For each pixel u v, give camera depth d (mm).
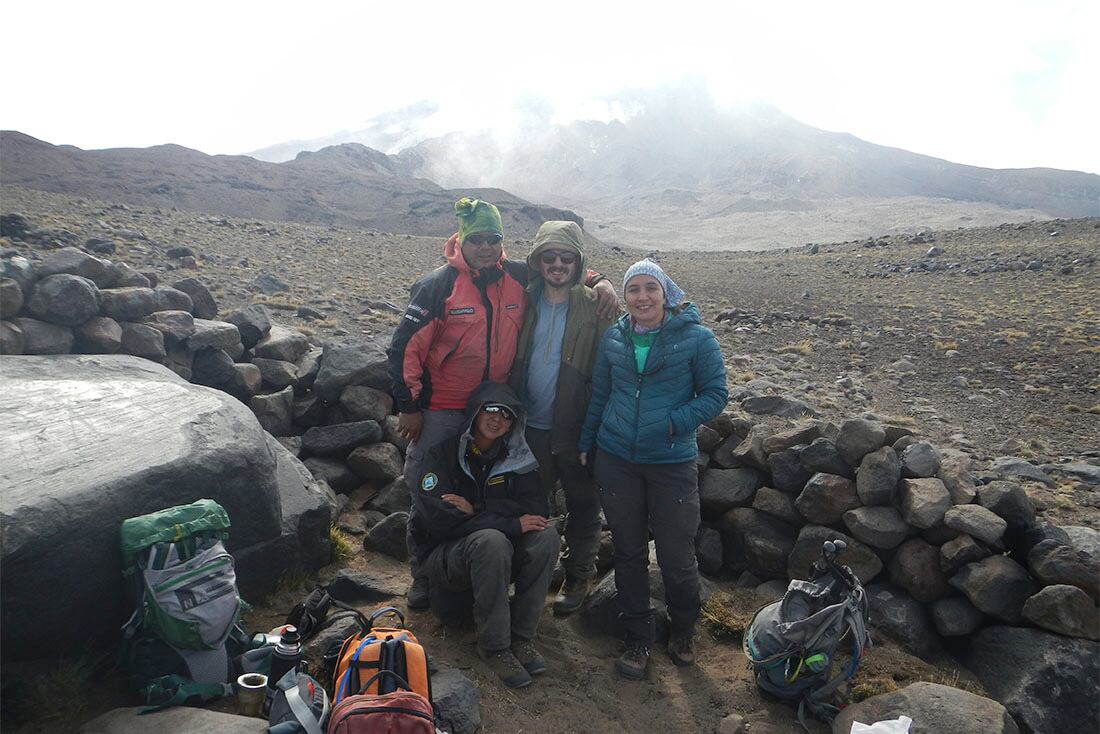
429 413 5039
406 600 5371
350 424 7238
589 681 4719
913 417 10234
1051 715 4219
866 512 5250
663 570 4887
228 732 3465
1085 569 4500
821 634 4297
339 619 4527
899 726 3869
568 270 4832
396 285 19875
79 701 3717
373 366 7570
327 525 5680
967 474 5367
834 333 18109
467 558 4602
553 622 5367
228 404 5262
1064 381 13016
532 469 4898
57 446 4312
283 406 7375
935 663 4848
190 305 7770
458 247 4930
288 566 5289
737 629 5227
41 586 3676
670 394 4703
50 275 6691
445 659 4691
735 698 4637
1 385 5195
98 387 5359
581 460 5090
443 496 4770
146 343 6820
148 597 3771
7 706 3607
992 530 4848
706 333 4707
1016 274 30297
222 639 3873
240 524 4770
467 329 4879
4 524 3543
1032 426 10219
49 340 6254
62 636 3850
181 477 4336
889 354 15367
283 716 3529
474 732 4035
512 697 4445
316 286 16844
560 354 5066
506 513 4773
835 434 5797
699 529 6133
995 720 3910
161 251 17828
